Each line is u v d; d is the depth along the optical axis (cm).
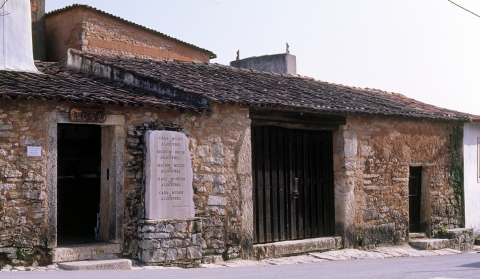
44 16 1878
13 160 896
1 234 879
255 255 1129
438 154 1546
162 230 978
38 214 909
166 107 1002
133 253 990
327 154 1318
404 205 1441
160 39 2020
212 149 1079
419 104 1684
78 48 1791
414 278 736
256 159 1170
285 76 1568
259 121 1159
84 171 1407
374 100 1509
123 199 986
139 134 1006
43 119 921
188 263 1004
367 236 1349
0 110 891
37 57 1847
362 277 745
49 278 705
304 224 1256
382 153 1395
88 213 1380
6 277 724
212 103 1080
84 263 902
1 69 1091
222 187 1087
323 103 1249
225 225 1088
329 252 1254
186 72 1279
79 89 995
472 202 1638
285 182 1223
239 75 1398
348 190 1311
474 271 838
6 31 1107
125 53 1902
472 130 1647
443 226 1545
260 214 1168
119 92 1041
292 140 1246
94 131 1434
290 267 966
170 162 1011
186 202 1023
